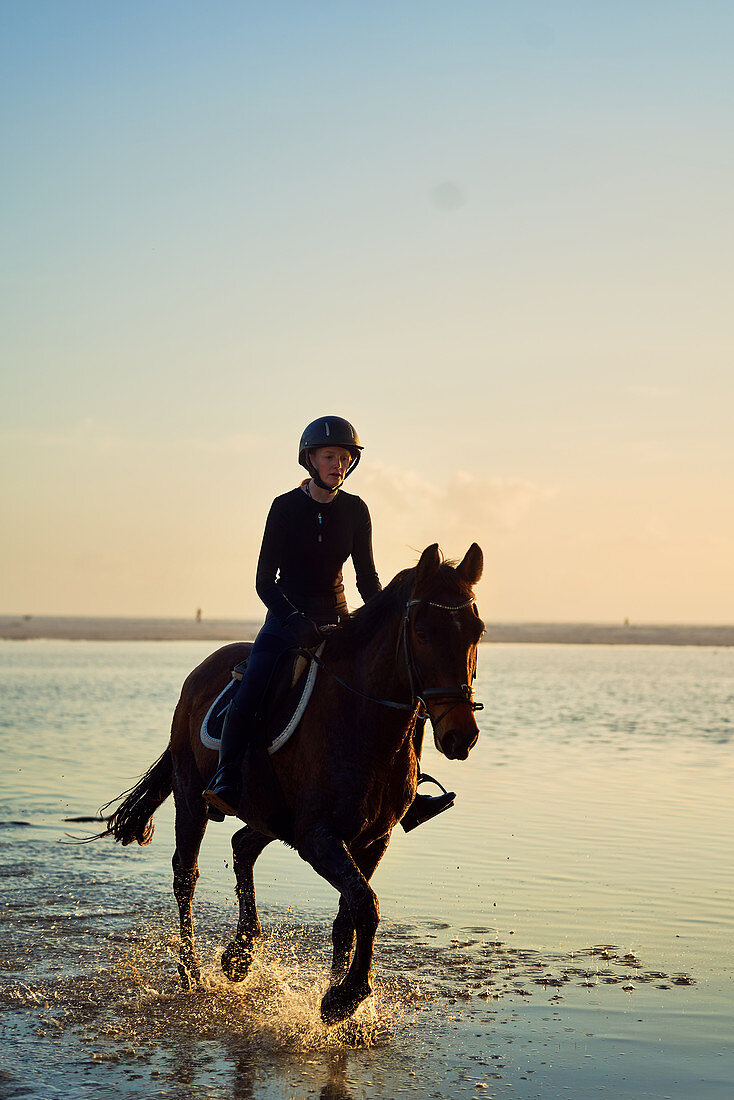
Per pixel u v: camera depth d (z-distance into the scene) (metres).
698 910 8.20
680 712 26.78
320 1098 4.91
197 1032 5.79
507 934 7.60
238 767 6.01
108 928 7.75
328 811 5.65
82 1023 5.91
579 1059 5.37
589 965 6.89
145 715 24.72
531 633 181.62
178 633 149.50
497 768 16.06
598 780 14.81
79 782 14.36
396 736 5.64
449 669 5.24
